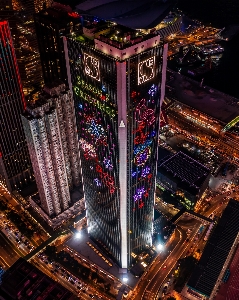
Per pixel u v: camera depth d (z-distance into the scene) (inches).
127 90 7618.1
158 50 7760.8
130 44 7303.2
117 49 7175.2
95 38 7608.3
